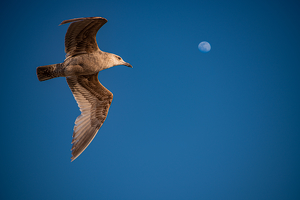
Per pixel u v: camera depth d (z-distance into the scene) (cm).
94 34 829
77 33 821
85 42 851
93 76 973
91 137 988
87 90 1016
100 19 755
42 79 861
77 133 970
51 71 845
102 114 1029
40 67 841
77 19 710
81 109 1006
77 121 987
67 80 993
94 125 1008
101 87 1010
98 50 882
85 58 850
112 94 1027
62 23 695
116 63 937
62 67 842
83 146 962
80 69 858
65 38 838
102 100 1034
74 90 1009
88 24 782
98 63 873
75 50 860
